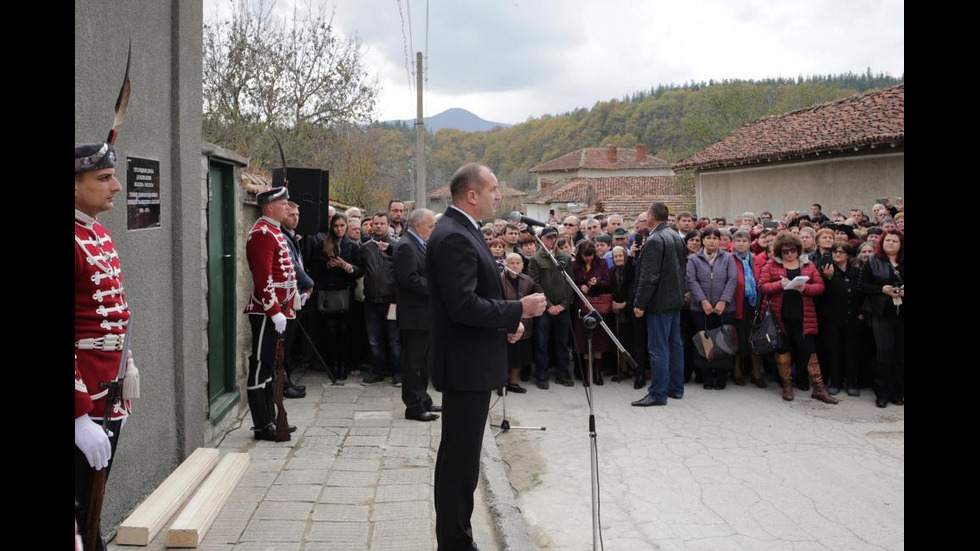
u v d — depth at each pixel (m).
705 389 8.13
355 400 7.05
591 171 59.81
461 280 3.42
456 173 3.65
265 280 5.38
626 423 6.79
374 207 24.09
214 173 5.91
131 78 3.98
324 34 16.11
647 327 7.56
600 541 3.75
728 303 7.89
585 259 8.31
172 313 4.60
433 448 5.49
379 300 7.67
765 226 9.95
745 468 5.52
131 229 3.98
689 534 4.38
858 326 7.65
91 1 3.55
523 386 8.39
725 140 23.20
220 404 5.91
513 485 5.25
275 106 15.70
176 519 3.87
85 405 2.64
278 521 4.08
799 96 42.25
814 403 7.44
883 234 7.27
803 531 4.39
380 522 4.09
